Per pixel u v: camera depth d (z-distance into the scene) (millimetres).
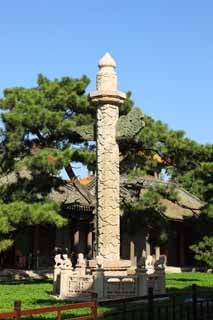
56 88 29297
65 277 21219
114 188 22297
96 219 22438
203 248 36062
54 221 25156
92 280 20531
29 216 24828
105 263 21125
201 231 38719
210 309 15836
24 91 28781
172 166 29516
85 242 40562
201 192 32219
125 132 22281
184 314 15195
